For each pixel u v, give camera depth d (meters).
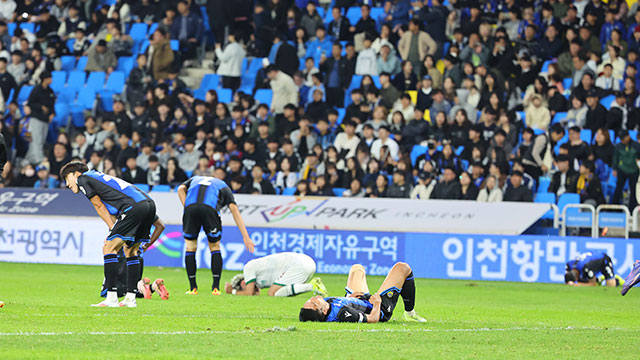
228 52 94.81
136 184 85.25
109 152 88.38
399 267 28.06
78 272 64.81
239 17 97.25
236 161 82.12
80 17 102.06
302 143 85.38
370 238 71.50
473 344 23.27
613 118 81.69
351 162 80.75
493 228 70.94
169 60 94.06
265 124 86.25
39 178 88.81
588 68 85.00
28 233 77.25
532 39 88.12
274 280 45.72
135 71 94.50
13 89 97.56
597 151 79.06
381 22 94.69
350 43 93.88
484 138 80.81
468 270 69.81
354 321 26.95
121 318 28.05
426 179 78.12
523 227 70.81
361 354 20.30
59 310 30.64
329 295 48.16
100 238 75.06
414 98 87.38
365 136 83.38
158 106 89.38
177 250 74.06
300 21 95.75
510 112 81.50
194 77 96.38
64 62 99.25
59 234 76.25
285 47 91.56
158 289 39.97
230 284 46.53
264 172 83.62
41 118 92.88
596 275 64.75
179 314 31.23
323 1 99.12
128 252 33.41
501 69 86.81
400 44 90.25
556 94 84.00
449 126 82.88
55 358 18.36
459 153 81.81
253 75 94.94
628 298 51.75
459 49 88.19
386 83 87.44
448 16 91.25
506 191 76.06
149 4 101.00
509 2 90.50
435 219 72.12
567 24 88.12
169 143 87.12
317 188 79.19
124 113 90.06
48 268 69.12
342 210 73.81
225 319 28.86
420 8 92.12
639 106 83.06
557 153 80.25
